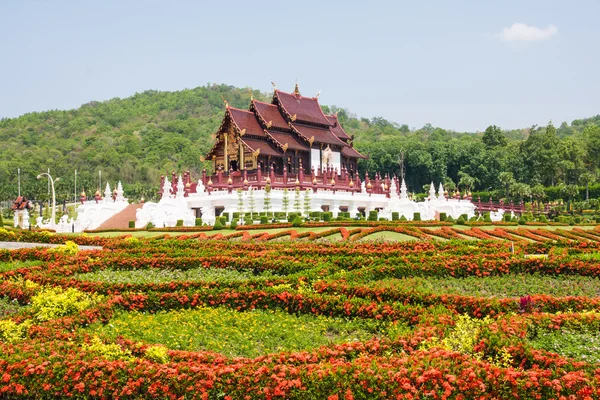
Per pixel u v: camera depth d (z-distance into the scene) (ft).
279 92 319.06
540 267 105.09
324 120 327.26
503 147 563.89
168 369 55.26
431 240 153.07
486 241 144.56
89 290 87.40
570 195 408.26
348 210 284.00
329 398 51.16
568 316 66.33
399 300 79.71
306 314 77.97
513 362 55.72
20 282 89.61
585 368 52.85
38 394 55.72
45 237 156.87
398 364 54.13
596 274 103.09
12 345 61.16
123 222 253.03
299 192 257.55
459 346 60.08
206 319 75.82
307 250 124.47
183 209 263.49
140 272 104.68
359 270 99.09
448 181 510.17
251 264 107.65
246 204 258.16
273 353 62.39
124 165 579.07
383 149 547.08
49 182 473.67
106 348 60.49
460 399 50.44
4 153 630.33
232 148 299.99
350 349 59.82
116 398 54.80
